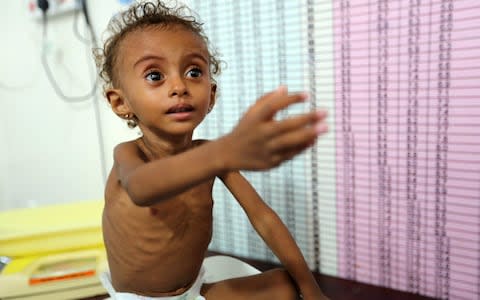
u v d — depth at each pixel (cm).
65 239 61
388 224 55
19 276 54
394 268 55
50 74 94
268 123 22
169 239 41
